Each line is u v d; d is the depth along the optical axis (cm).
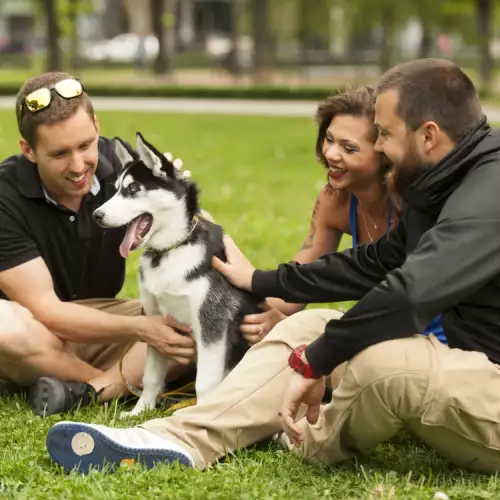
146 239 490
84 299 562
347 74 5228
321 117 490
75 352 558
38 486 388
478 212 368
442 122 380
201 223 507
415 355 372
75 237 536
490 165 378
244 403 424
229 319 503
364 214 507
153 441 410
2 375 535
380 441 401
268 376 427
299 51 5769
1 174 529
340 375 471
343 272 443
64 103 494
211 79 4634
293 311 541
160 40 4575
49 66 4072
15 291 520
